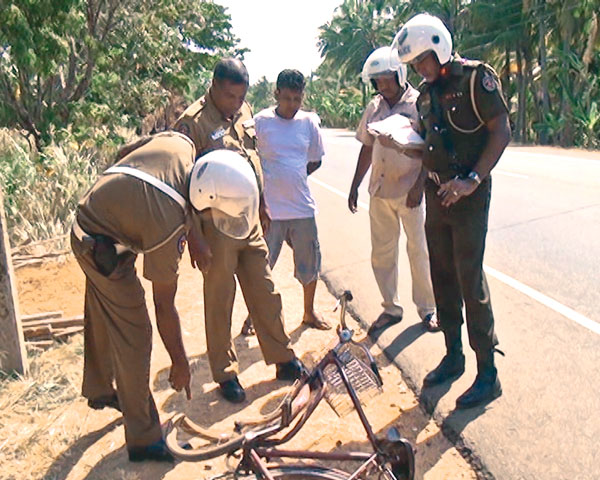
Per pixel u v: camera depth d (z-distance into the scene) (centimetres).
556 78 2959
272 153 450
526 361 433
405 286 611
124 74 1387
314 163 477
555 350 449
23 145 1085
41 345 460
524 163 1535
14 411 377
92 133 1237
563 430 348
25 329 470
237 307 550
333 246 796
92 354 351
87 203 301
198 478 315
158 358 451
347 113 5434
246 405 384
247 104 414
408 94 444
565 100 2630
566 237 760
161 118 1487
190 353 460
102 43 1205
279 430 282
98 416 375
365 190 1255
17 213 780
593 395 384
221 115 379
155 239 293
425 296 485
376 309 552
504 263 669
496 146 334
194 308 552
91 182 952
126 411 324
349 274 668
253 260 387
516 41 2969
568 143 2586
